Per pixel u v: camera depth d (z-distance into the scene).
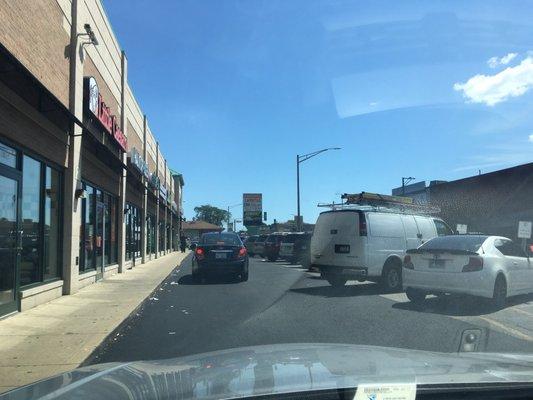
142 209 28.72
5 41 9.13
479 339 7.99
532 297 13.01
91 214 16.44
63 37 12.73
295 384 2.75
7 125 9.55
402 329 8.87
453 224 39.81
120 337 8.62
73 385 3.06
